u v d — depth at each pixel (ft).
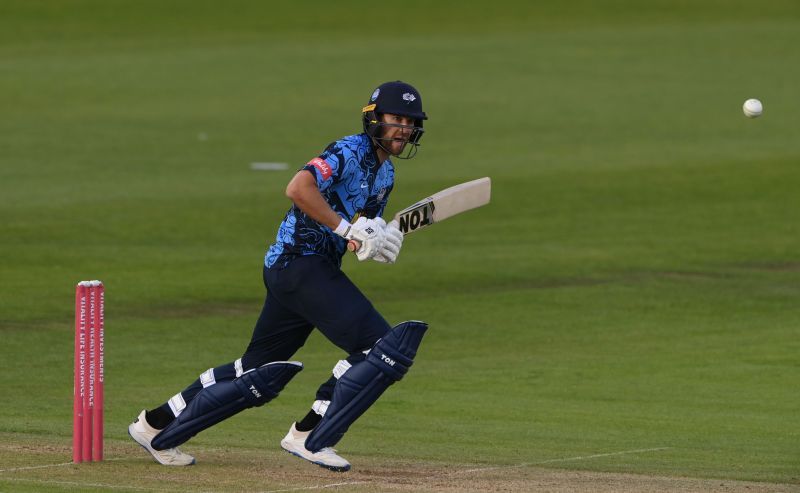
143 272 197.26
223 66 494.18
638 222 250.57
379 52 536.01
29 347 146.61
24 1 640.17
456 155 323.37
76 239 221.25
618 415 116.67
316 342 157.48
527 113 395.14
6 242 216.33
